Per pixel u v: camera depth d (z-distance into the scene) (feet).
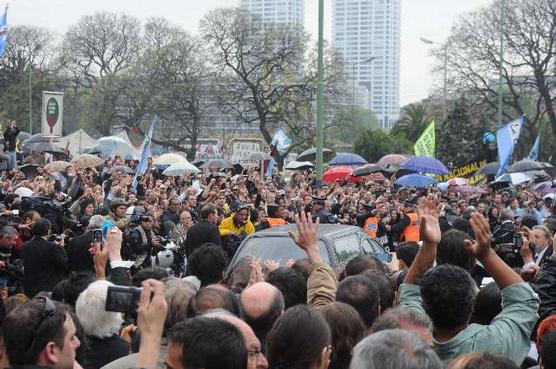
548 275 20.08
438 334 13.89
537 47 165.89
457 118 170.50
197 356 10.22
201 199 57.06
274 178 100.22
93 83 218.59
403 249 23.26
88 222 38.68
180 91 188.44
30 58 207.62
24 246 30.17
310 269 17.70
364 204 54.70
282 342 11.88
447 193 80.48
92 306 15.58
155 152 215.51
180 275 36.73
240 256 32.19
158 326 10.45
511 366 9.98
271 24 180.96
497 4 167.53
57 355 12.26
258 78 180.14
